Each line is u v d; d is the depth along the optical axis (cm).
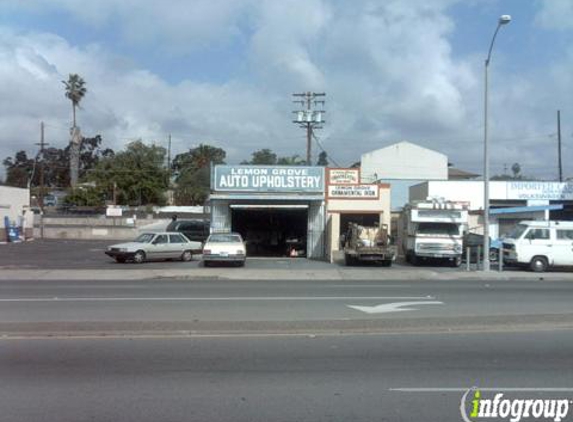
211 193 3491
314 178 3500
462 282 2162
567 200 4238
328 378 738
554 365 812
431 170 7194
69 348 903
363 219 3516
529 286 1984
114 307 1348
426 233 2978
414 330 1048
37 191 9531
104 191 8244
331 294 1647
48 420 583
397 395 670
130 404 633
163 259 3000
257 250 3797
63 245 4497
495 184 4209
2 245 4416
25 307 1345
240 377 741
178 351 884
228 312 1277
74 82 8181
